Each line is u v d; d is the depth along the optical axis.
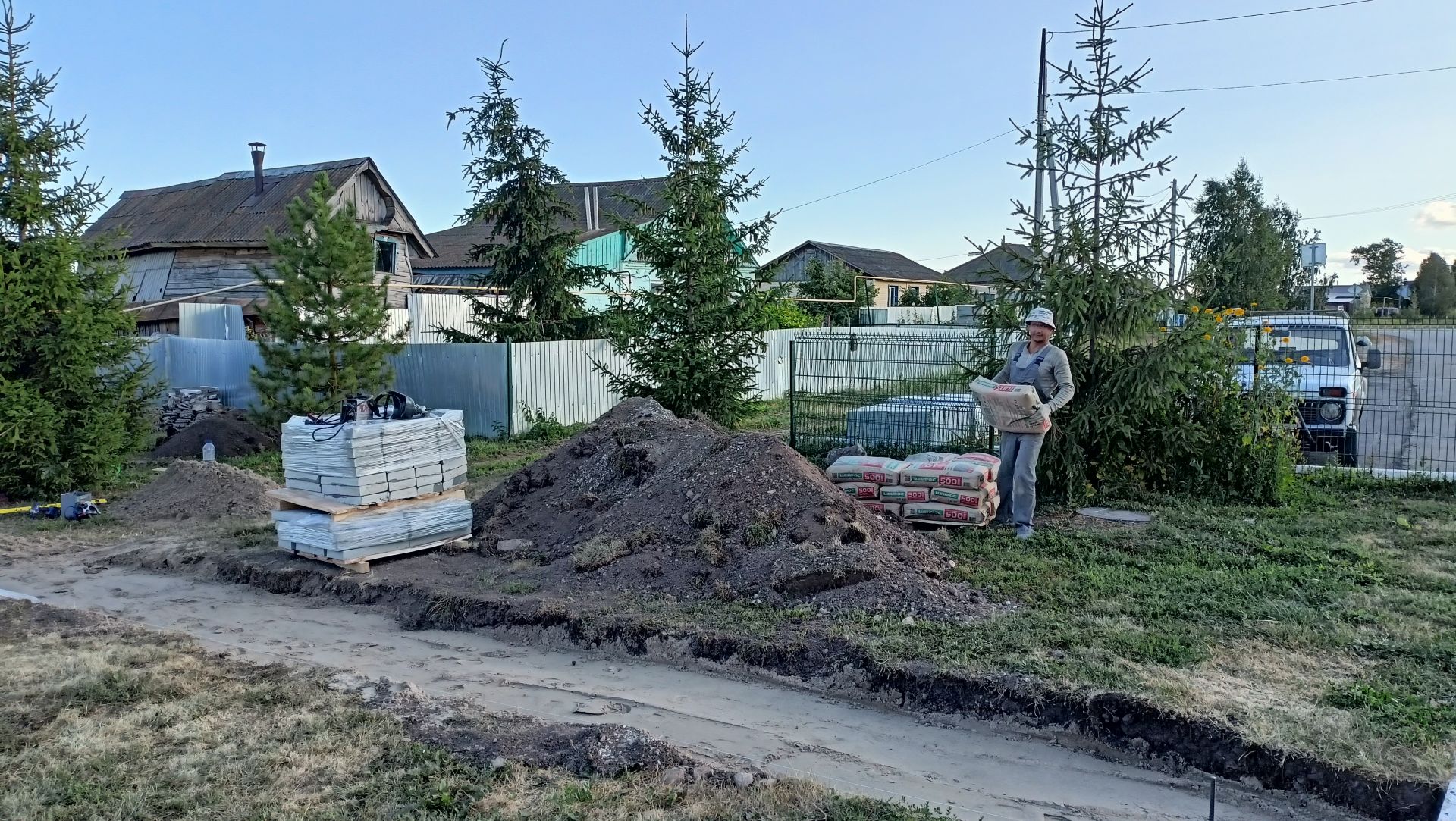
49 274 11.41
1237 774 4.15
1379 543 7.47
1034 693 4.71
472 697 5.24
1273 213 40.19
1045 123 11.20
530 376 16.72
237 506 10.60
